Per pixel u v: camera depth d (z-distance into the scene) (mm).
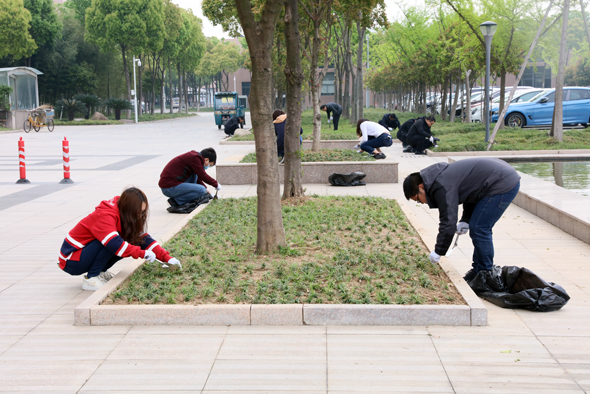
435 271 4906
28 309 4578
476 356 3566
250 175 11469
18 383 3305
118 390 3209
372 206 8141
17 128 35906
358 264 5207
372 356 3588
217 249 5824
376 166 11320
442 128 22219
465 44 22062
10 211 8891
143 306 4168
